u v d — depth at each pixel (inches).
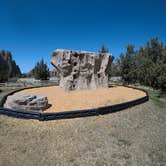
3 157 307.1
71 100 647.8
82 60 852.0
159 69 948.6
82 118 468.8
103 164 296.5
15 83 1609.3
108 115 502.9
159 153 342.6
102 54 917.8
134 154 331.0
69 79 817.5
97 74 903.1
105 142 362.3
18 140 358.9
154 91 1187.9
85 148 337.7
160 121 529.7
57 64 831.1
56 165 290.4
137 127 453.1
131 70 1545.3
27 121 443.5
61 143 350.9
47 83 1674.5
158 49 1793.8
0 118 464.1
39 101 524.4
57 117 454.9
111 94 744.3
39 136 374.9
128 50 1668.3
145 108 622.5
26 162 296.7
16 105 503.8
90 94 739.4
